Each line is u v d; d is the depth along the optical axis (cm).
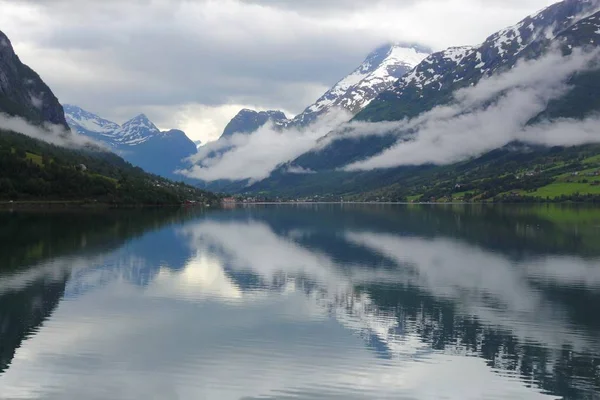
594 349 4991
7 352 4866
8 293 7019
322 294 7100
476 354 4881
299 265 9375
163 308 6347
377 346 5075
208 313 6156
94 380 4312
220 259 10031
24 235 13350
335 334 5409
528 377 4403
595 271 8788
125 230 15425
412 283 7812
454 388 4212
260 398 4028
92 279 7962
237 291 7262
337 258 10238
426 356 4838
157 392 4106
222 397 4047
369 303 6638
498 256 10475
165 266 9169
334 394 4100
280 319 5906
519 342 5206
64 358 4747
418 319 5938
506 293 7169
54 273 8369
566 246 12012
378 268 9100
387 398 4041
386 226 17850
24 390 4141
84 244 11944
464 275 8450
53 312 6138
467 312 6219
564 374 4459
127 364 4597
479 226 17425
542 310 6309
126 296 6912
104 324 5694
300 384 4253
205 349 4969
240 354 4841
